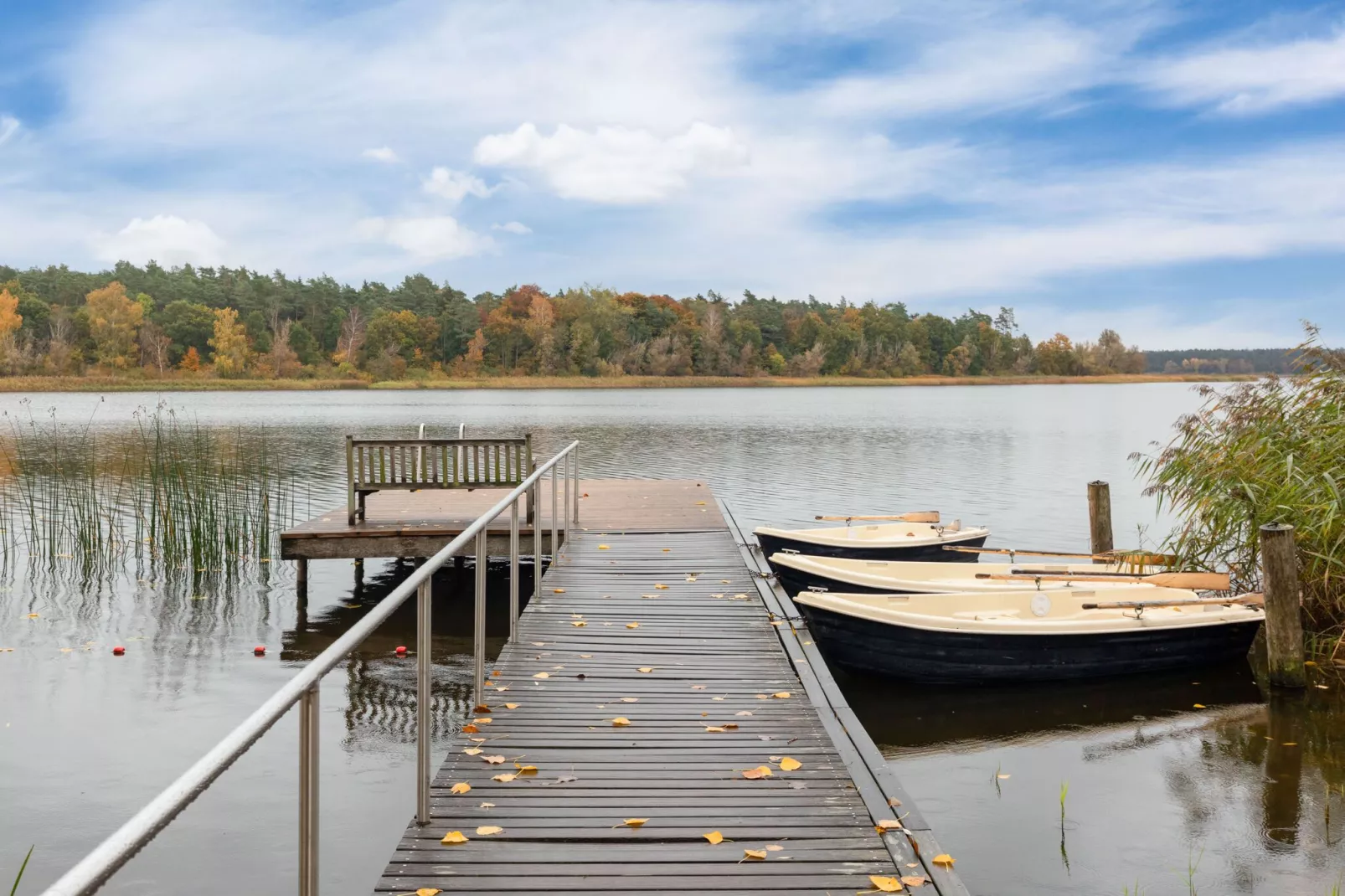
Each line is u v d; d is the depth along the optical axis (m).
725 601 6.96
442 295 115.50
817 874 3.00
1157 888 4.11
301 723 2.15
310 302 108.06
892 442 29.64
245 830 4.43
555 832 3.26
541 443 28.06
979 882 4.19
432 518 9.81
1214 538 8.48
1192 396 80.69
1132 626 6.78
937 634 6.51
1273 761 5.53
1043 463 23.27
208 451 22.95
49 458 21.06
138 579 10.06
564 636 6.01
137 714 6.03
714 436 31.38
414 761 5.29
